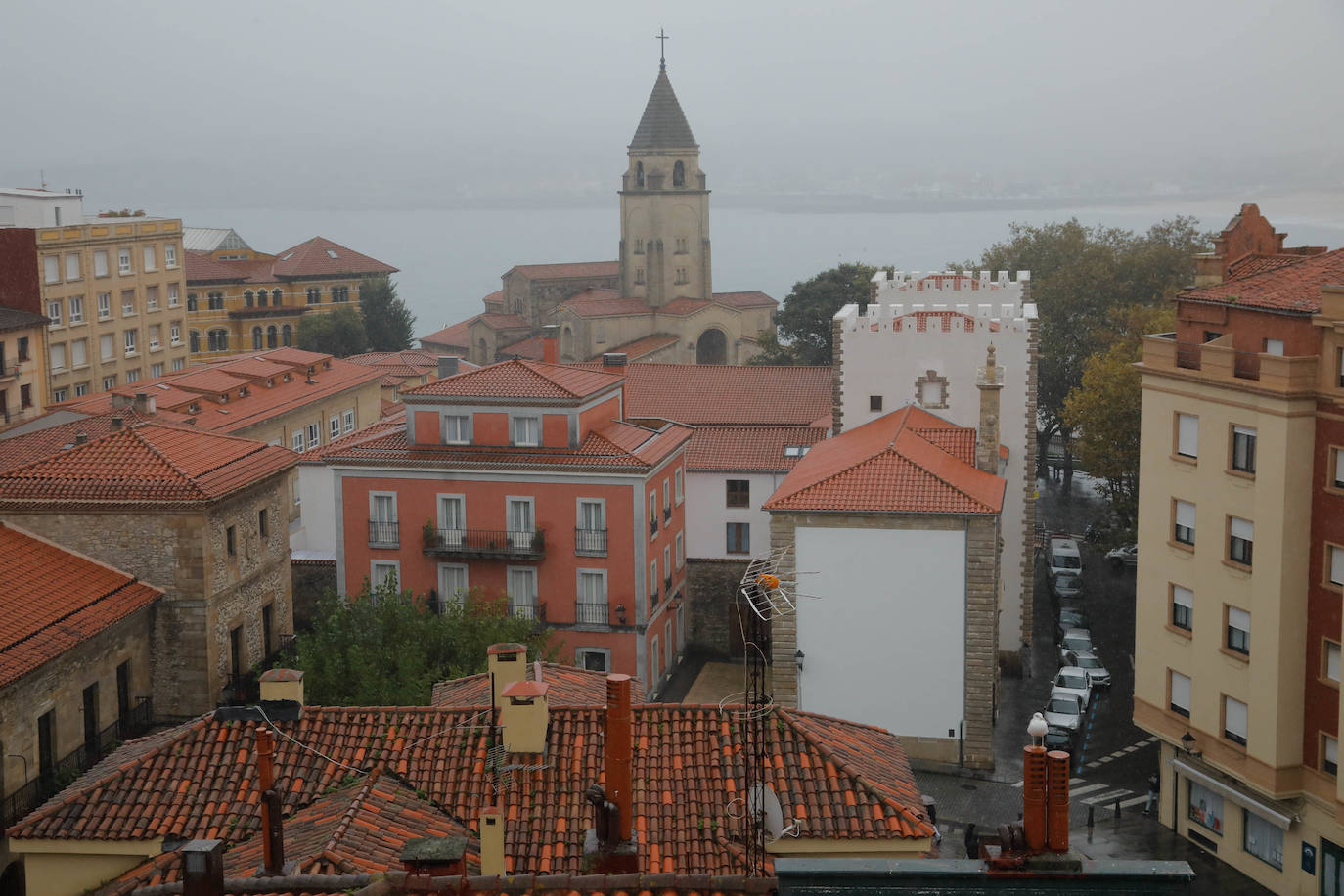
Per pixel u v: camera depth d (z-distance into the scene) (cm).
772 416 8662
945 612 5822
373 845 2586
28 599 4641
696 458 8031
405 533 6988
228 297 18300
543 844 2730
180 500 5109
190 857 1956
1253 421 4828
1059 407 12494
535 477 6819
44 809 2942
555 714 3052
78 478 5238
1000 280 8244
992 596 5769
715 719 3048
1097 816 5544
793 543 5897
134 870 2841
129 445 5438
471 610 6062
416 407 7000
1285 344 4788
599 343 18525
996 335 7538
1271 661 4791
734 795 2833
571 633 6894
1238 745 4972
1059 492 12169
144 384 9238
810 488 5947
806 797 2842
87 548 5162
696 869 2658
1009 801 5553
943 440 6975
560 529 6850
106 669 4806
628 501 6756
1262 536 4803
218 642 5259
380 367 12438
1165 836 5356
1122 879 1659
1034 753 1752
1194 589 5169
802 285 15800
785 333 15862
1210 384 5019
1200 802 5262
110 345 13438
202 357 18138
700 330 18588
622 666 6862
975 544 5756
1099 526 10056
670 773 2908
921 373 7662
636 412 8831
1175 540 5284
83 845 2878
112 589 4975
